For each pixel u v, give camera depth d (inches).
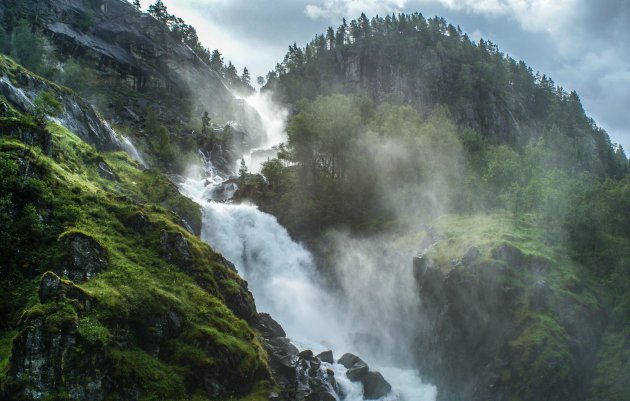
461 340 2536.9
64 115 3563.0
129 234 2428.6
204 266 2475.4
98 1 7209.6
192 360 1974.7
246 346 2161.7
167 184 3641.7
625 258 2635.3
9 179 2139.5
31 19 6112.2
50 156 2625.5
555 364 2202.3
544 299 2432.3
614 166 7514.8
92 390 1681.8
